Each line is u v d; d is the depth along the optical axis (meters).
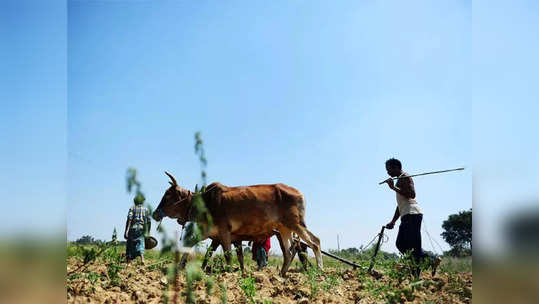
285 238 8.38
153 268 7.15
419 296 5.85
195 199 3.39
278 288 6.27
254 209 8.09
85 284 5.52
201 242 3.35
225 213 8.02
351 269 8.41
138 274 6.79
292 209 8.24
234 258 8.80
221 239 8.04
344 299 6.00
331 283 6.54
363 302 5.61
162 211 8.44
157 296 5.38
